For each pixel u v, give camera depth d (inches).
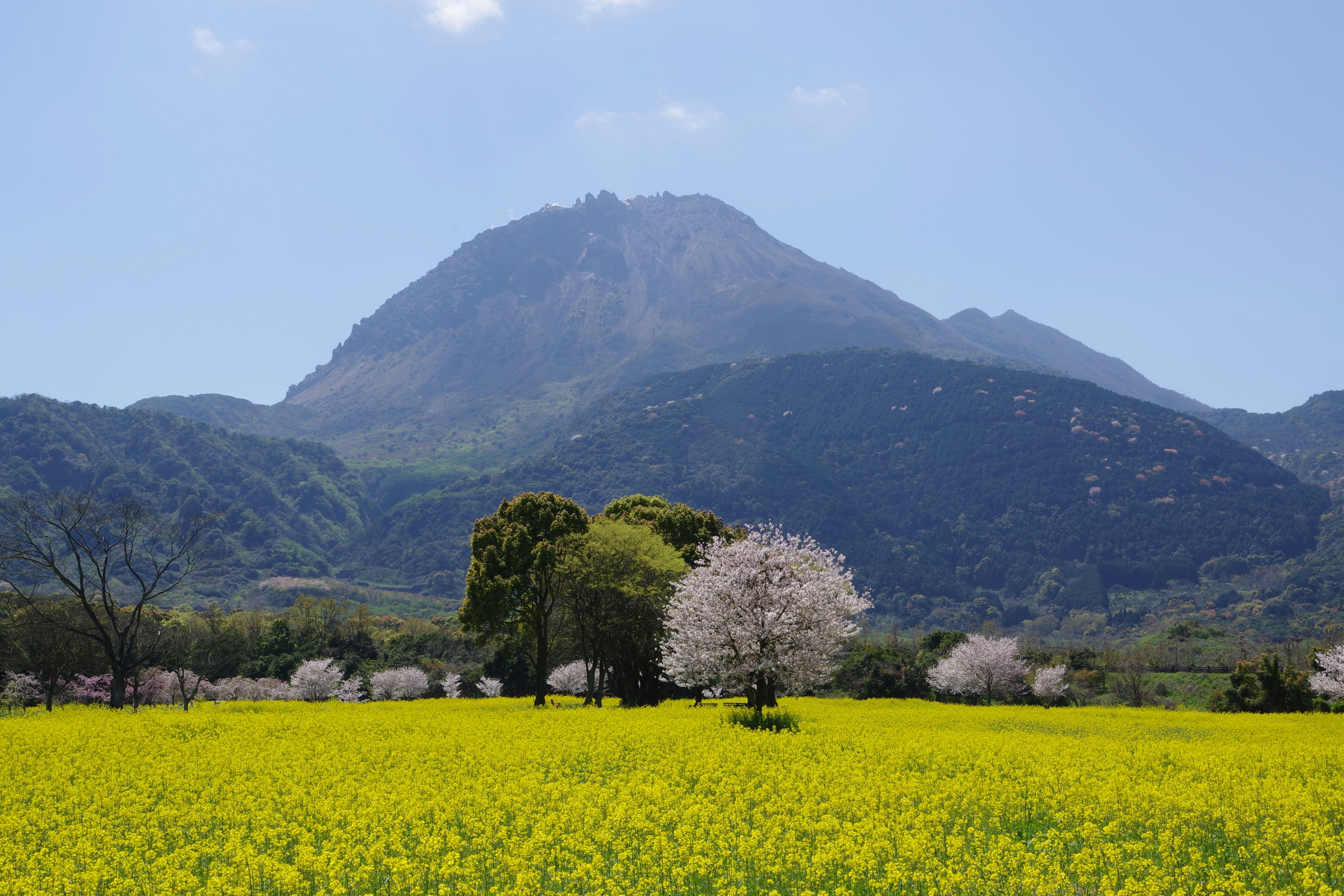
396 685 2925.7
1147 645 4271.7
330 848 484.7
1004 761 795.4
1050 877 420.8
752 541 1262.3
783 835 519.5
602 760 794.2
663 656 1712.6
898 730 1091.3
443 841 488.1
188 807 604.4
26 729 1034.1
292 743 910.4
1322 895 406.0
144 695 2476.6
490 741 917.2
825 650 1196.5
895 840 495.8
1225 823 546.9
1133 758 825.5
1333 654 1945.1
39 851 489.4
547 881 433.7
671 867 451.5
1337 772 770.8
